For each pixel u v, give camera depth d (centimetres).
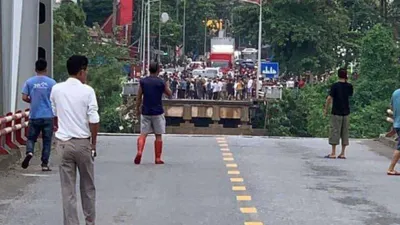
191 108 7194
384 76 6347
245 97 7656
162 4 14362
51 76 2530
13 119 2052
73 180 1104
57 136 1097
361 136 5775
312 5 8706
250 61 13938
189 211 1380
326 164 2122
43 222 1260
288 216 1345
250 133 7100
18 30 2175
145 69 9562
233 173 1888
